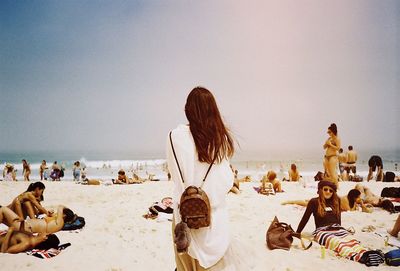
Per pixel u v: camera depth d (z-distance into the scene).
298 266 4.95
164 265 5.24
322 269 4.86
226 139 2.82
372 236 6.34
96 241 6.25
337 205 6.15
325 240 5.76
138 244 6.16
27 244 5.59
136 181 16.02
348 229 6.74
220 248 2.69
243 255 2.84
